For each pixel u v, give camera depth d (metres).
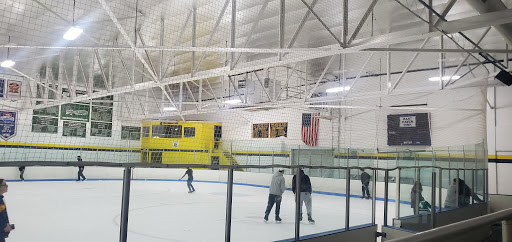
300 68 19.08
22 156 21.88
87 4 11.21
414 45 15.59
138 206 12.70
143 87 14.38
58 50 16.83
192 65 12.25
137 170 24.23
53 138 23.80
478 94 16.17
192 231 8.41
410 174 8.87
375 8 11.50
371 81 20.47
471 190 10.86
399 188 8.75
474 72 16.17
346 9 7.31
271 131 24.53
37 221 9.39
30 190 16.58
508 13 5.65
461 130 17.31
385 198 8.09
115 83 24.27
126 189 4.28
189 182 17.45
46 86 18.55
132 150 24.27
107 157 23.03
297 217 5.98
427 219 8.40
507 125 16.48
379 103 20.44
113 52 16.33
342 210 8.29
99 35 13.95
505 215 1.54
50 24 13.22
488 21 5.86
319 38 14.45
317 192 9.67
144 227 8.88
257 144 23.34
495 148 16.78
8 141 21.91
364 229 7.33
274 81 17.64
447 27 6.27
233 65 10.88
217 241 7.43
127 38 9.39
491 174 16.86
